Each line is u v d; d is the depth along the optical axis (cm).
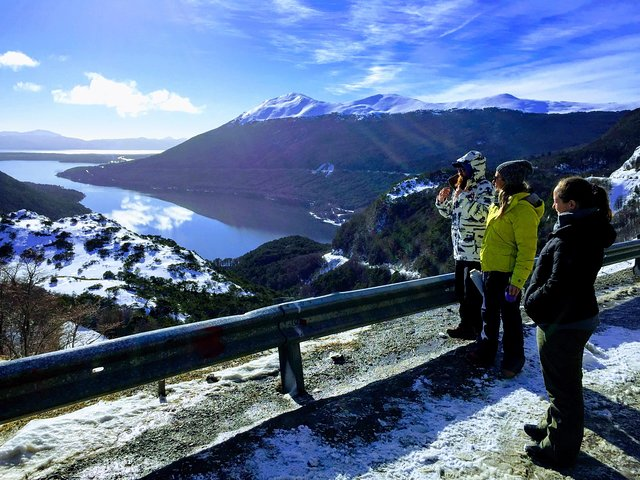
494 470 253
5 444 268
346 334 502
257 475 244
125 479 241
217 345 300
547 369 259
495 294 364
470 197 403
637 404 332
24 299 2275
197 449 271
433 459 261
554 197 257
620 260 695
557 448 254
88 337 2591
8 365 224
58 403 236
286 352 346
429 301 457
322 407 320
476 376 372
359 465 254
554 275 246
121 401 336
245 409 323
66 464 254
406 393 342
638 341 454
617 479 248
